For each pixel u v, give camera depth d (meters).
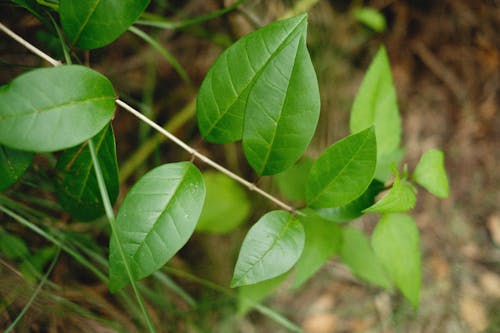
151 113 0.48
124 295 0.40
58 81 0.28
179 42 0.53
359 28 0.64
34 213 0.38
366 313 0.59
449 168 0.66
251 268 0.30
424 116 0.67
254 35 0.30
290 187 0.41
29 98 0.27
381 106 0.35
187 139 0.52
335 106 0.59
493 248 0.64
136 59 0.49
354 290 0.60
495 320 0.60
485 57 0.69
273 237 0.31
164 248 0.29
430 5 0.68
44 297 0.37
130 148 0.51
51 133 0.27
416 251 0.34
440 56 0.69
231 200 0.43
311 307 0.58
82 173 0.31
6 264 0.36
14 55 0.38
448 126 0.68
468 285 0.61
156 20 0.42
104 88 0.29
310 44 0.51
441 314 0.60
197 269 0.51
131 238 0.29
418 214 0.64
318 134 0.55
